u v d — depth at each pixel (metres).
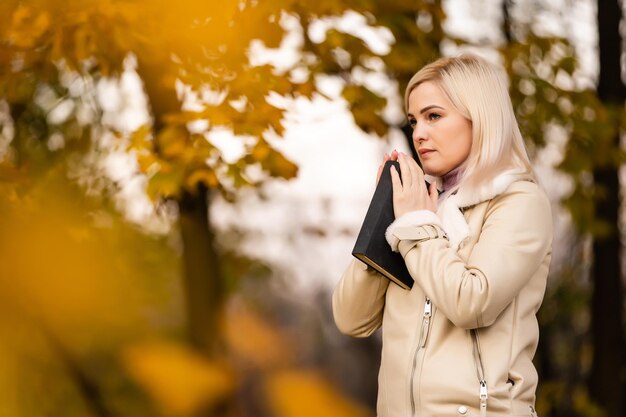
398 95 5.49
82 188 5.32
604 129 5.98
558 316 9.48
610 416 7.30
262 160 4.38
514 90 5.70
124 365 8.07
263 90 4.21
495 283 2.37
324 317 14.02
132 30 4.11
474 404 2.41
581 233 6.99
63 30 4.29
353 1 4.67
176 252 8.62
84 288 5.67
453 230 2.52
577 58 6.08
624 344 7.75
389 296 2.67
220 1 4.04
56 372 7.86
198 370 5.58
